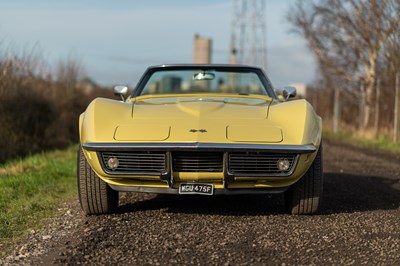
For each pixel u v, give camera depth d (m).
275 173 6.09
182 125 6.26
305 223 6.29
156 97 7.83
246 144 5.98
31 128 17.14
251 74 8.73
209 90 9.02
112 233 5.82
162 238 5.62
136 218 6.55
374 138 22.94
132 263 4.85
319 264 4.83
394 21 21.03
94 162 6.20
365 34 25.09
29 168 11.77
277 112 6.70
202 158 6.08
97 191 6.52
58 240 5.67
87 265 4.79
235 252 5.16
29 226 6.39
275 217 6.61
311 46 29.22
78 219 6.58
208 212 6.89
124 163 6.13
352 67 28.20
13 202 7.85
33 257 5.11
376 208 7.33
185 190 6.17
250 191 6.25
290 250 5.23
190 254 5.10
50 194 8.54
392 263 4.84
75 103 20.95
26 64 17.20
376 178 10.73
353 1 25.88
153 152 6.06
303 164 6.14
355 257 5.02
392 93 22.34
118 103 6.95
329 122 32.34
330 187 9.28
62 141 19.05
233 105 7.07
